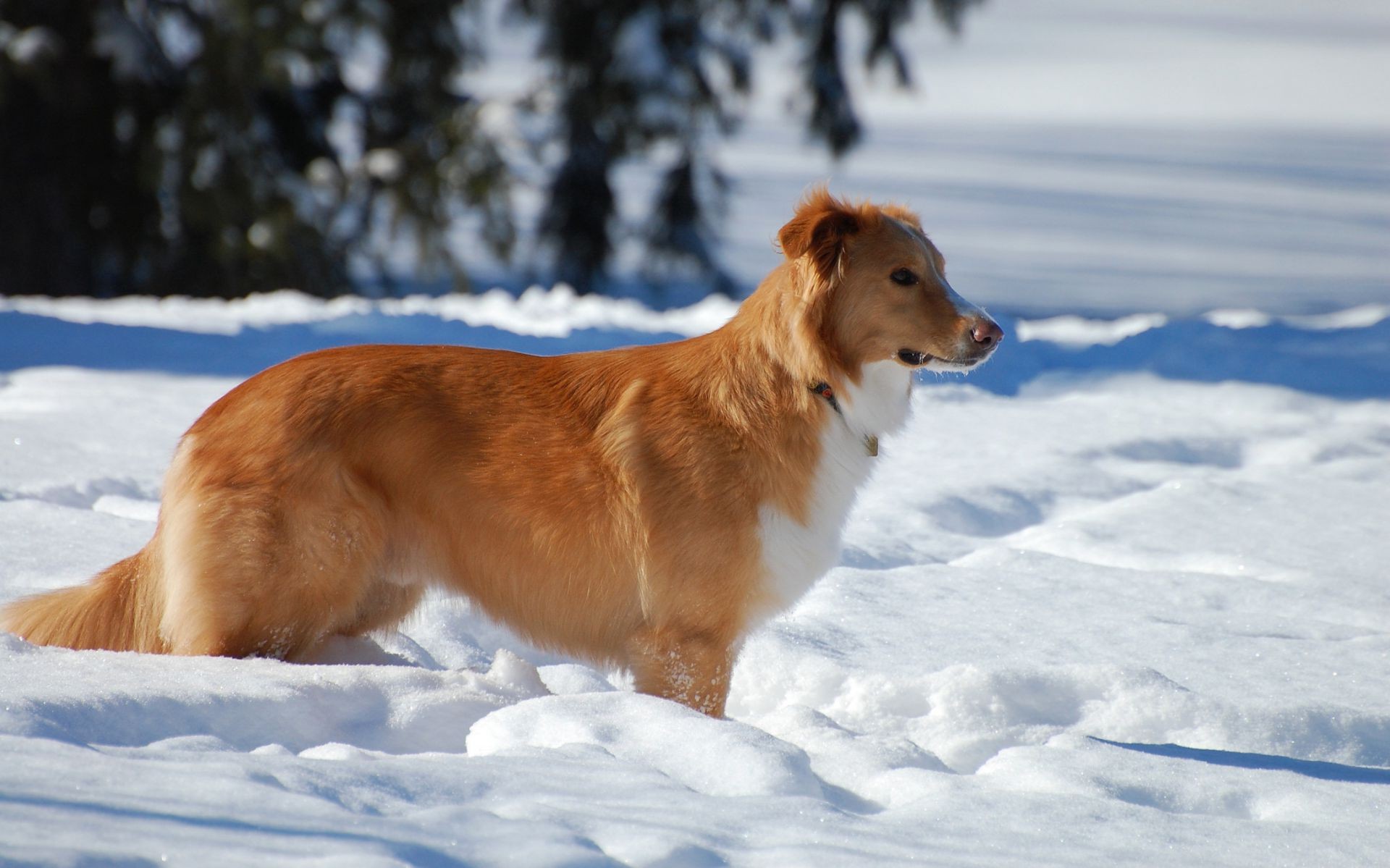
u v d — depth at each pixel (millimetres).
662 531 6676
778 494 6816
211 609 6613
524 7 38438
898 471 12734
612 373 7094
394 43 36719
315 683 5828
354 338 18703
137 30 32688
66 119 32562
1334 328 20062
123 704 5195
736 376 6953
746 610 6805
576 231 39812
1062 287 45062
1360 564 10141
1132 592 9320
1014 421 15047
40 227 32938
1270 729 6727
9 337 18172
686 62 38031
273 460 6664
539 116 38719
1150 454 13914
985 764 5777
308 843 3771
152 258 34406
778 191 72000
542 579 6855
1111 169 87500
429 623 7945
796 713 6230
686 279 40625
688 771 5109
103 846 3623
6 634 6113
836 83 39156
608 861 3902
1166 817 4895
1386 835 4844
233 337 18812
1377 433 14391
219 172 33594
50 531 9000
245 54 33469
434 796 4465
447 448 6836
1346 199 74500
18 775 4125
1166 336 19188
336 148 37094
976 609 8758
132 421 13156
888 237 7043
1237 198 73812
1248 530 11016
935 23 38750
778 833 4336
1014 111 145500
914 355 7094
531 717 5598
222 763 4449
